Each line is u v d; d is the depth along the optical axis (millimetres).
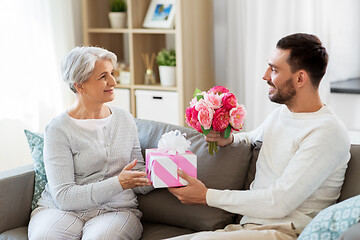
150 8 3703
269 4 3293
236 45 3814
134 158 2211
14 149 3299
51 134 2031
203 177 2084
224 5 3850
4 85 3193
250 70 3502
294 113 1885
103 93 2055
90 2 3773
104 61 2047
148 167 1989
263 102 3443
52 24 3494
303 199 1770
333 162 1761
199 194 1918
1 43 3154
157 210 2109
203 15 3695
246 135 2205
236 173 2062
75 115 2090
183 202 1955
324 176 1762
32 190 2191
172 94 3525
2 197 2072
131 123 2199
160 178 1903
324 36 3223
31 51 3326
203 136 2191
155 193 2145
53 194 2000
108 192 1948
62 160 2010
